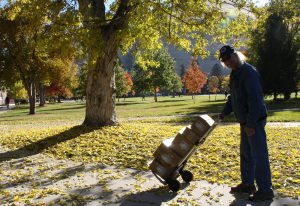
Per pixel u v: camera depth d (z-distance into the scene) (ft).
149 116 92.27
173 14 42.32
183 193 20.53
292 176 22.45
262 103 18.35
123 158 30.09
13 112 165.27
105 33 42.06
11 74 132.67
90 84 43.60
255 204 18.24
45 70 133.59
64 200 20.24
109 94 43.62
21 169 28.60
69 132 40.96
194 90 255.91
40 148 36.04
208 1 42.47
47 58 132.05
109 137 37.76
